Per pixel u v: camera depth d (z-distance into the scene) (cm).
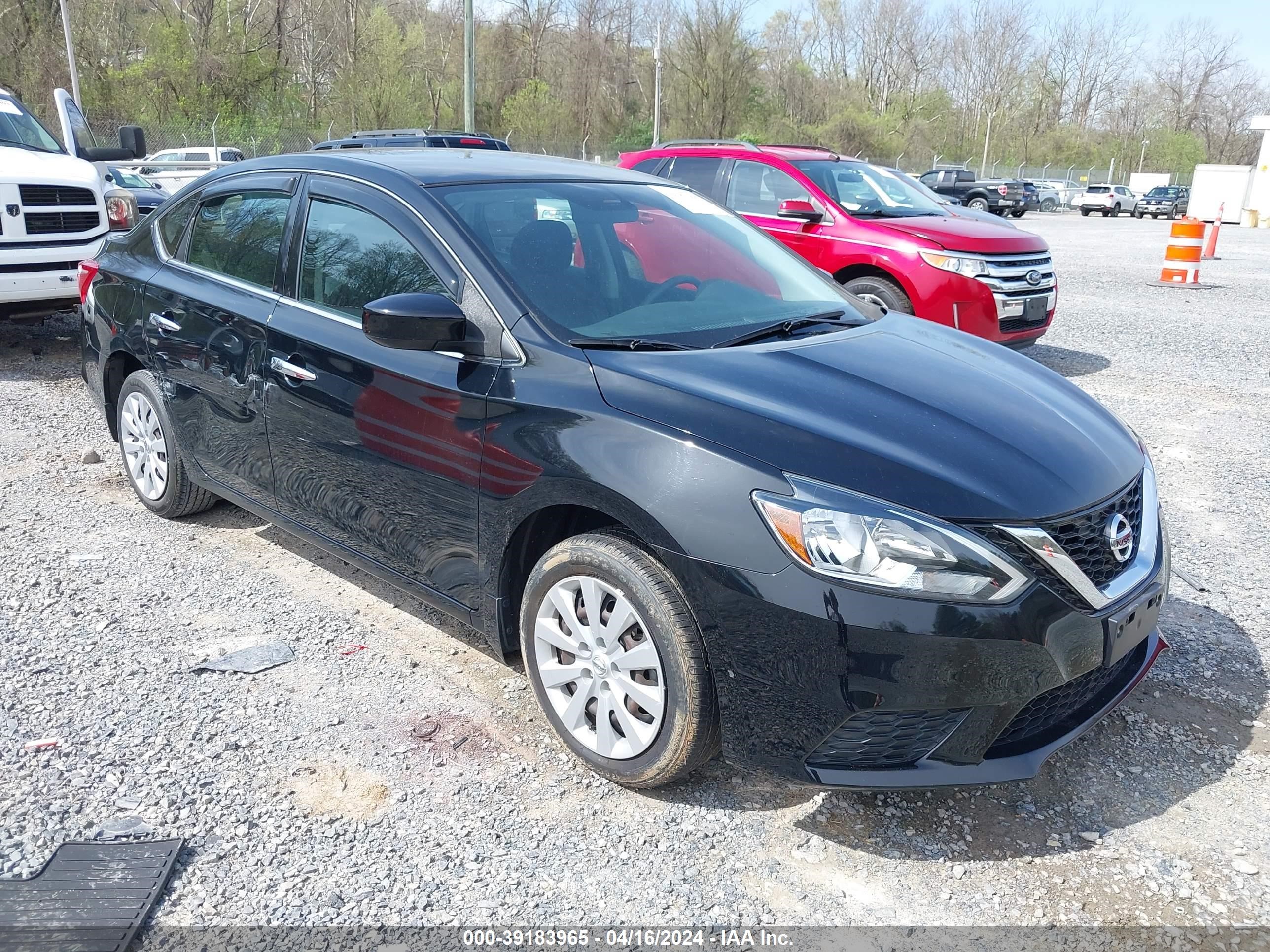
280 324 363
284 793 279
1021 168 6700
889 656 235
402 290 328
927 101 7538
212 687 332
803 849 263
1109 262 1759
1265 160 3697
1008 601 238
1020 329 800
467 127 2434
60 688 327
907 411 276
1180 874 255
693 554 249
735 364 291
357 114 4716
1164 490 545
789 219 823
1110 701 277
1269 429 659
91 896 237
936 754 247
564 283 318
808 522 239
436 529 316
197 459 425
